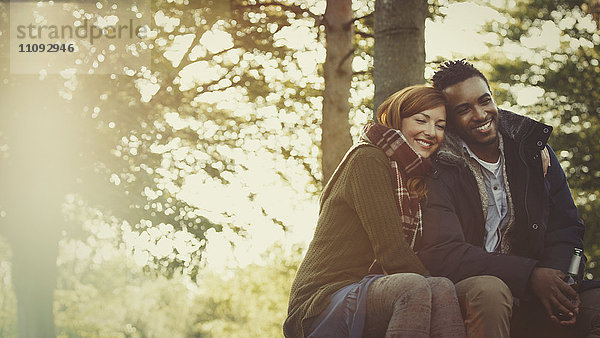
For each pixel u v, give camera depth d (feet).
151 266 47.73
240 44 36.45
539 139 10.56
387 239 9.52
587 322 10.00
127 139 43.45
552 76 54.80
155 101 41.24
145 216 45.60
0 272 76.23
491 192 10.55
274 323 75.31
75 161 44.65
